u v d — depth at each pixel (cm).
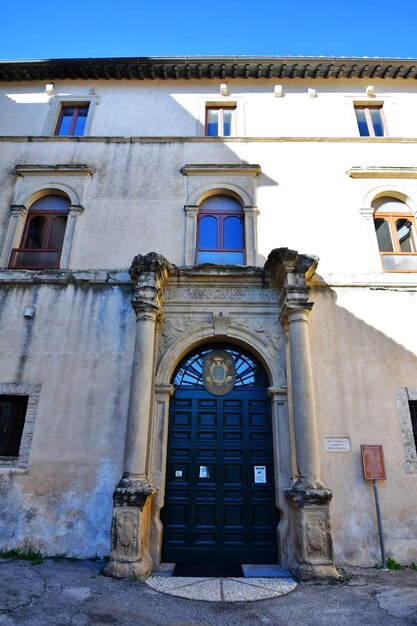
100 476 723
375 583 584
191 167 966
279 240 908
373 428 752
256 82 1112
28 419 760
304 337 737
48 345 813
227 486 742
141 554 612
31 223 961
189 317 821
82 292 852
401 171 958
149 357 726
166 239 910
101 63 1082
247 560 697
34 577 570
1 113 1085
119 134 1046
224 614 471
